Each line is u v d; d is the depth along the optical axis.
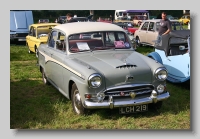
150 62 5.54
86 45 6.15
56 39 6.77
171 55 7.73
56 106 5.91
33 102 6.40
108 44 6.33
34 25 13.48
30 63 11.31
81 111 5.35
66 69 5.75
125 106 5.07
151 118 5.32
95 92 5.00
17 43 18.81
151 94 5.27
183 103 6.09
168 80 7.55
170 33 7.63
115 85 5.05
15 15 18.28
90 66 5.26
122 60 5.49
